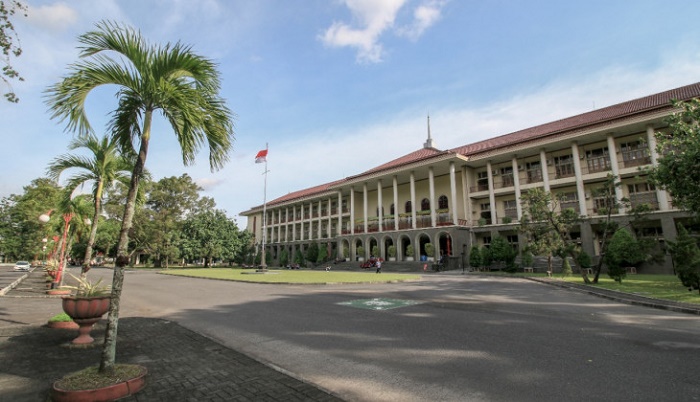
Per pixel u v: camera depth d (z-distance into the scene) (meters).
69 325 8.15
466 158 37.00
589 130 29.12
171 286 19.91
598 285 17.03
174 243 52.81
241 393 4.15
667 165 13.68
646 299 11.57
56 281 17.11
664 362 5.14
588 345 6.14
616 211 28.08
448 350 5.96
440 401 3.97
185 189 55.66
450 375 4.78
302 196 59.94
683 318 8.73
